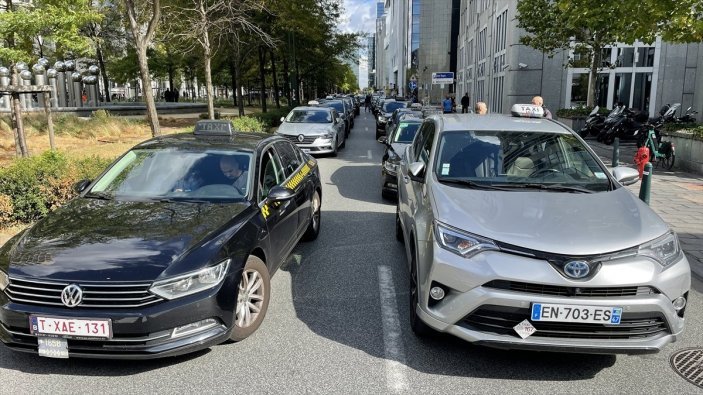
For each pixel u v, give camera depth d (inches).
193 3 725.9
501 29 1256.8
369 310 188.1
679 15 378.0
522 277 133.7
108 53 1501.0
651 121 697.0
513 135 202.5
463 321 140.0
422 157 216.1
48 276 136.7
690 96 1026.1
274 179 217.8
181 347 137.9
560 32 759.1
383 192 382.3
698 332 173.3
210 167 199.5
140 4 597.0
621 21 424.2
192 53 948.0
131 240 150.2
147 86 475.2
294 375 144.2
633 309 133.0
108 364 149.4
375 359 153.3
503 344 135.7
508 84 1114.7
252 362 151.1
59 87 1046.4
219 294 144.3
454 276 139.6
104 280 135.2
